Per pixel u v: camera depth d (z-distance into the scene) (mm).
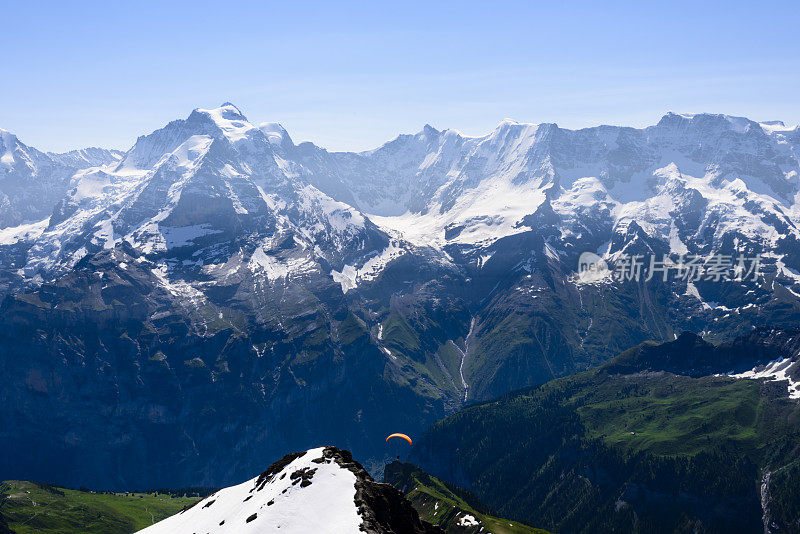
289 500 170125
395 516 170750
